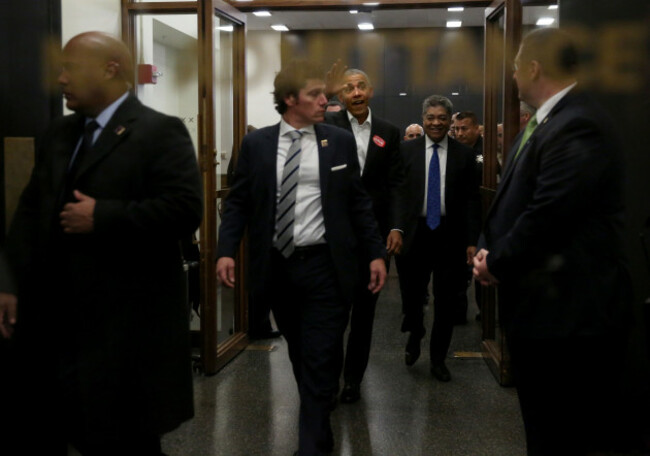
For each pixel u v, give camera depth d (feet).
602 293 6.77
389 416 11.61
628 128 7.88
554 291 6.85
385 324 18.70
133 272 6.82
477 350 16.07
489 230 7.60
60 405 7.25
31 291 7.04
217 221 15.52
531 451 7.36
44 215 6.89
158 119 7.00
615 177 6.85
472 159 13.35
